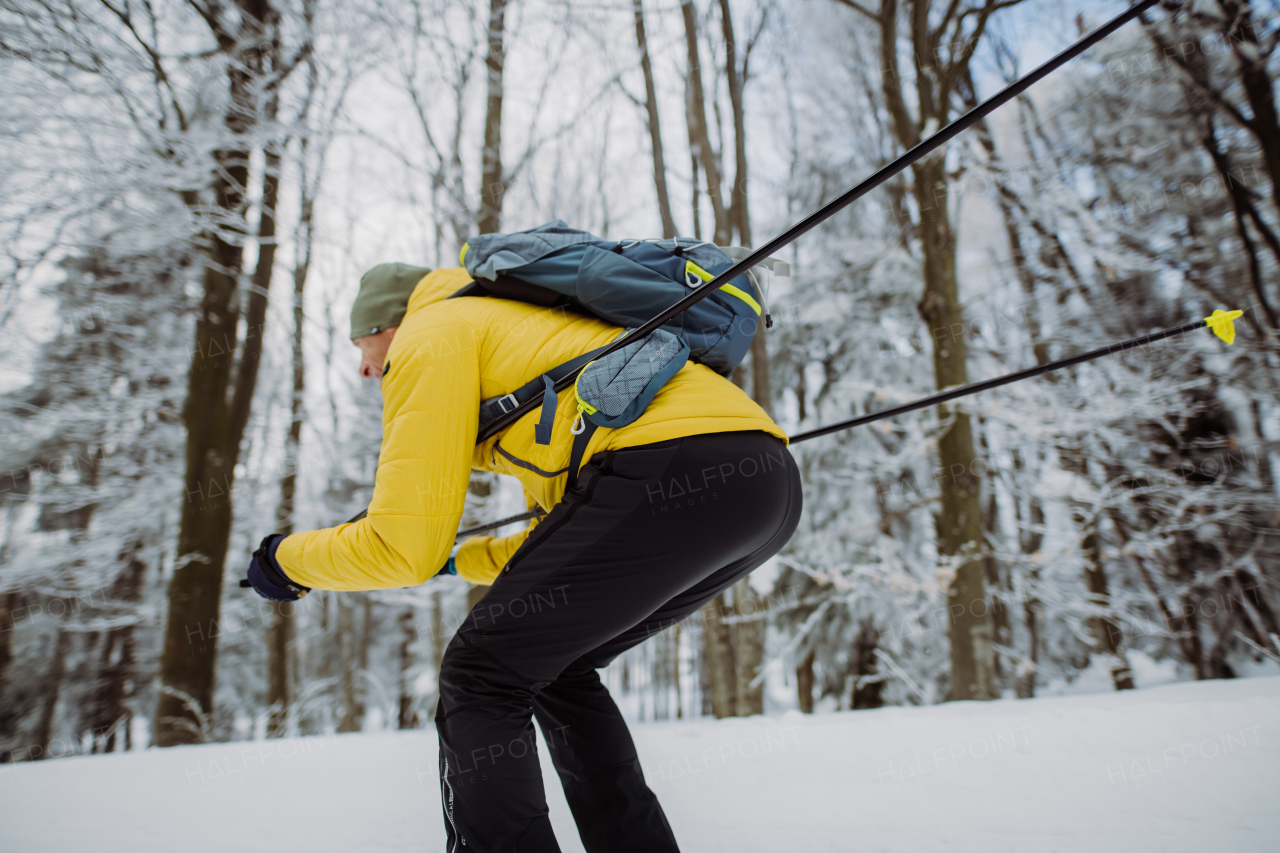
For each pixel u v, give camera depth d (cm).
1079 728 197
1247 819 125
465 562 138
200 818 189
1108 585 887
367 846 157
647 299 105
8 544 755
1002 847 125
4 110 546
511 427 104
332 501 944
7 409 714
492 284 112
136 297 745
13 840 175
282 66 673
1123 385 725
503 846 91
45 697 1159
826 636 1009
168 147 605
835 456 949
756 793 175
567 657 95
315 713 1380
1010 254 862
